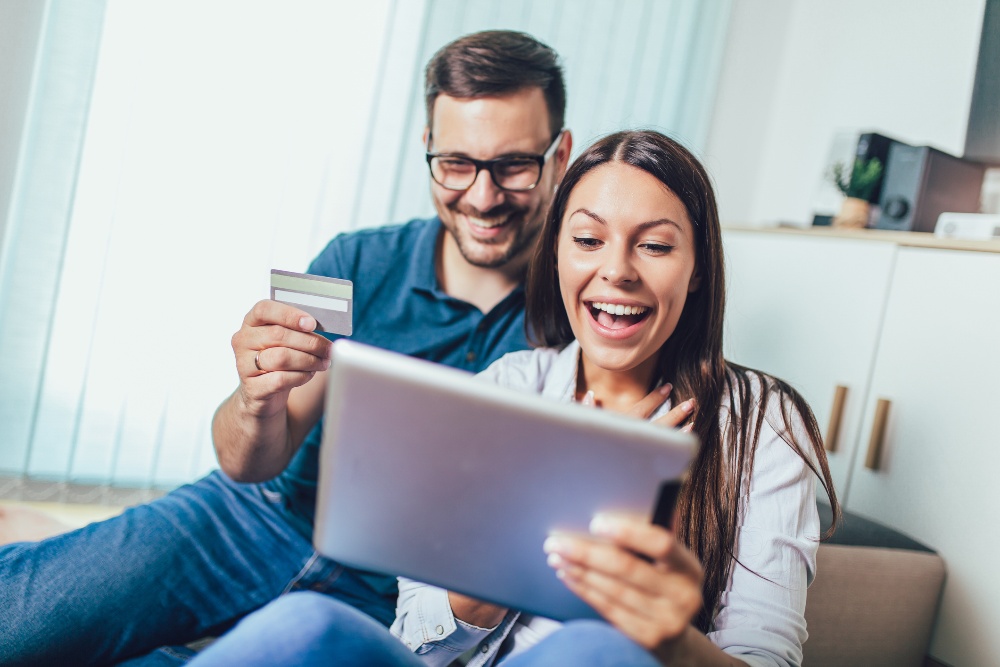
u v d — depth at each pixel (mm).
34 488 2090
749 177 2766
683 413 1055
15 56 1984
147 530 1261
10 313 2035
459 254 1535
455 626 986
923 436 1624
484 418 648
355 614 788
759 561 1001
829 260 1877
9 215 2023
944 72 2271
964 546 1507
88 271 2086
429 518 701
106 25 2043
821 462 1115
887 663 1434
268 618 750
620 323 1095
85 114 2035
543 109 1455
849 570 1343
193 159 2145
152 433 2184
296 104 2232
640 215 1036
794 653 949
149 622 1201
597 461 653
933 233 1978
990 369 1538
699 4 2680
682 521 1039
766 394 1102
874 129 2434
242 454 1287
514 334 1503
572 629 739
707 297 1126
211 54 2133
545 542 693
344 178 2320
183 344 2184
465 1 2371
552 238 1204
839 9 2588
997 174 2020
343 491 699
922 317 1673
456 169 1452
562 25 2521
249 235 2227
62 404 2104
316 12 2225
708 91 2729
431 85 1487
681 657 771
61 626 1133
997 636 1441
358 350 656
